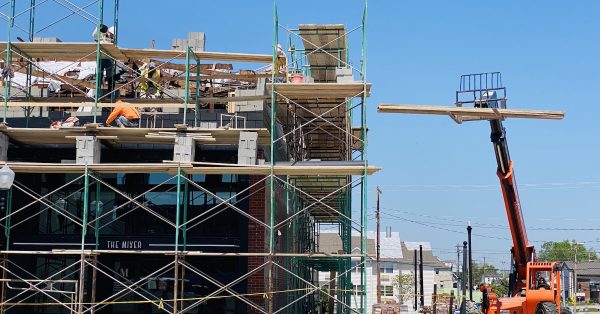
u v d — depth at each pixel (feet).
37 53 69.82
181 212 67.41
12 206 66.59
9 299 61.00
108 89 73.92
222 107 78.23
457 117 73.72
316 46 69.87
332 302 126.31
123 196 62.69
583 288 318.86
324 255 60.64
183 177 61.16
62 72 85.51
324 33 70.85
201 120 70.64
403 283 246.27
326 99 71.15
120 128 61.52
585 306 254.27
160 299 60.18
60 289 66.39
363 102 63.77
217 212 62.59
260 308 60.95
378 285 159.22
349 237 86.84
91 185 67.36
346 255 61.21
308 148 92.79
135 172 62.54
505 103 74.79
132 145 68.49
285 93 65.62
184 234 61.00
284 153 80.33
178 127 61.77
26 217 66.69
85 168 60.29
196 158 68.54
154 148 68.54
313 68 80.38
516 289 86.48
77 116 71.82
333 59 77.82
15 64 77.05
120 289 66.90
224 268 66.64
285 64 78.54
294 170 61.31
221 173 62.59
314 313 109.60
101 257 67.31
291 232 85.46
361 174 62.69
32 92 79.82
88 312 64.18
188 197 67.77
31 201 67.26
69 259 67.10
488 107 75.15
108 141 65.36
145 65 75.77
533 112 72.43
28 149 68.39
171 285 66.90
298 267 91.20
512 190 82.38
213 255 59.88
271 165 61.11
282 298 80.07
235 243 65.05
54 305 66.44
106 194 67.56
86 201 60.03
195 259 67.00
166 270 63.98
